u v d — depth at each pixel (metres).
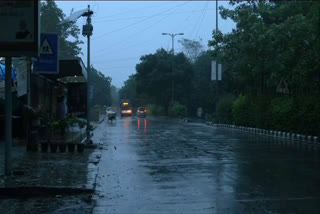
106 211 7.90
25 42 9.59
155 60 68.44
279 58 27.33
